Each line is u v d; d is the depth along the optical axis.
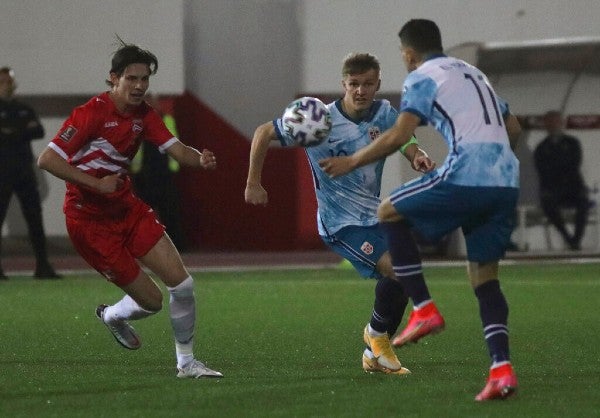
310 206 68.62
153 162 61.72
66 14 65.69
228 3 69.62
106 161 23.38
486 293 20.38
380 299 23.52
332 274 52.78
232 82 69.81
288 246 69.38
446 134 20.25
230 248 69.75
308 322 34.44
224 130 69.75
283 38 69.56
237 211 69.62
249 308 38.53
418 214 20.39
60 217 66.06
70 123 22.73
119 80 22.84
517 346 28.80
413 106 20.09
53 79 65.75
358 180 24.11
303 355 27.28
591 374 23.89
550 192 61.81
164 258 23.30
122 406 19.88
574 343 29.38
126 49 22.80
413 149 23.31
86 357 26.95
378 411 19.25
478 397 20.12
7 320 35.03
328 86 67.50
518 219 61.97
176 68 66.12
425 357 26.80
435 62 20.47
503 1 66.50
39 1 65.62
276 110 69.62
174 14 66.00
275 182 69.12
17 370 24.69
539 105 61.59
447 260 60.53
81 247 23.73
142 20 65.94
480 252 20.41
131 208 23.59
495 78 60.91
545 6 66.56
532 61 59.88
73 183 22.55
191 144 69.88
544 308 38.19
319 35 67.31
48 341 30.05
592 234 62.41
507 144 20.41
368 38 67.06
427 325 20.50
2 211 48.78
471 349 28.20
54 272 50.84
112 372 24.33
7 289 45.69
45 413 19.33
